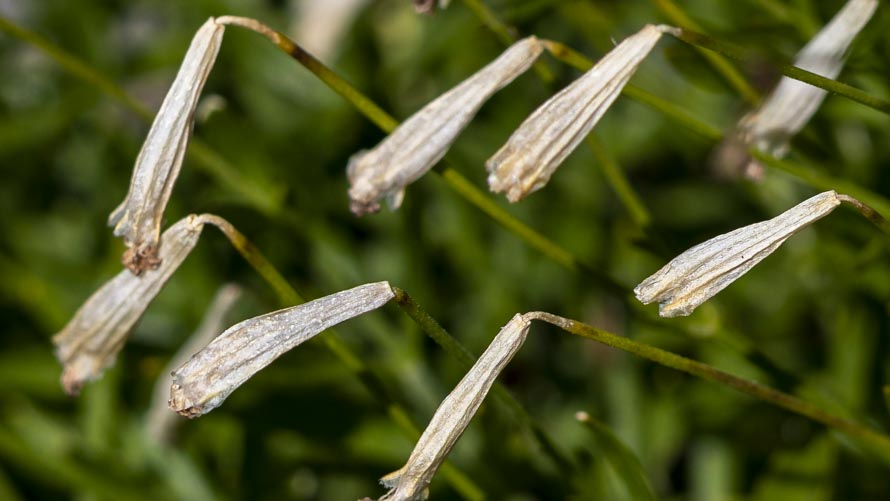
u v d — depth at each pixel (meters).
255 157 0.29
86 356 0.24
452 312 0.31
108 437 0.29
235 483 0.29
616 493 0.26
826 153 0.27
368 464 0.29
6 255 0.32
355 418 0.29
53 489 0.29
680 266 0.22
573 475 0.26
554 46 0.24
